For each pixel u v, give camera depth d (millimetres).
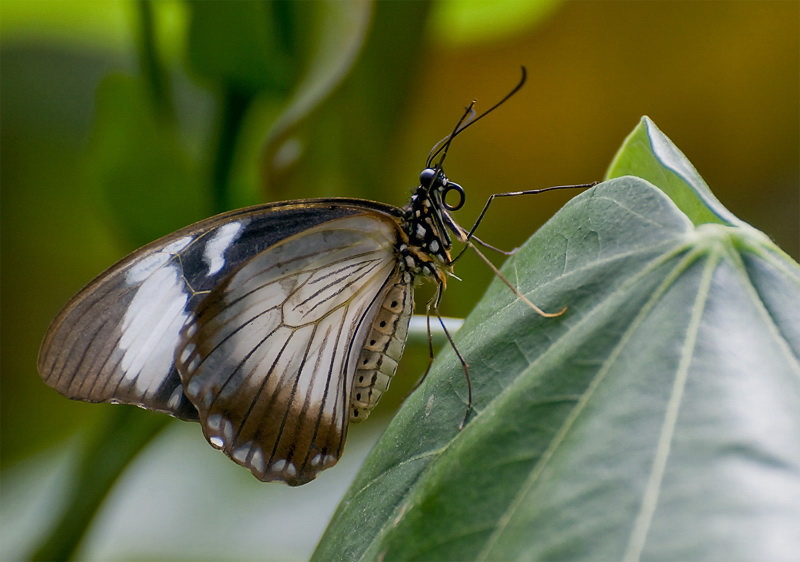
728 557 350
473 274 544
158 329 460
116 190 501
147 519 530
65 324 454
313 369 471
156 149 500
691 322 425
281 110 496
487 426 427
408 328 474
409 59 501
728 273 427
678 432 410
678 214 432
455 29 531
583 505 405
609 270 432
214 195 502
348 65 483
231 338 465
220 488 535
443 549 422
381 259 472
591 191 440
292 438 471
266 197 498
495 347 435
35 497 542
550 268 438
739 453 388
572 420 423
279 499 532
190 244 461
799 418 398
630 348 425
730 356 422
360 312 472
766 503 365
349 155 506
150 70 498
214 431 466
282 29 489
